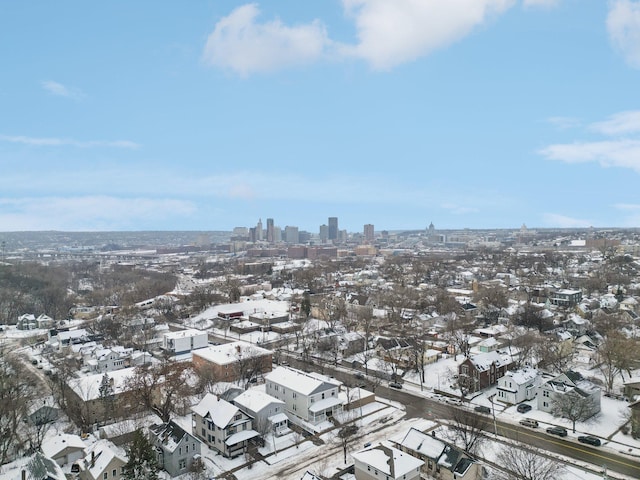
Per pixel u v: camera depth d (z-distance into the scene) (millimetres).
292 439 82438
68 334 157375
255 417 83500
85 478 67812
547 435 81375
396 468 63469
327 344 140250
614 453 74000
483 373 105750
